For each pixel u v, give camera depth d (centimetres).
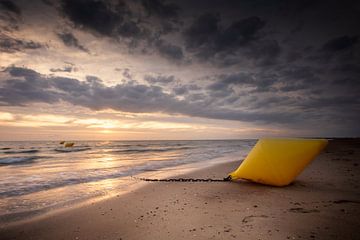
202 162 1277
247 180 596
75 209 438
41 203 486
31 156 1891
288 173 529
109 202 479
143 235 306
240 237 279
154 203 455
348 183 563
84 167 1102
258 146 582
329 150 1656
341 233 278
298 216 339
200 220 345
